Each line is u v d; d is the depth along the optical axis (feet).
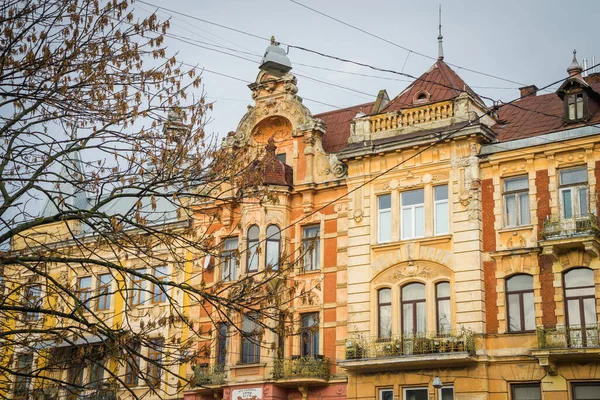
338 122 126.93
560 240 92.02
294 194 116.37
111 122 53.11
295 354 109.81
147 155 53.62
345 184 112.27
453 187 102.47
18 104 53.06
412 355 96.63
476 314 96.58
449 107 105.60
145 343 50.70
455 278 99.35
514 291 96.68
